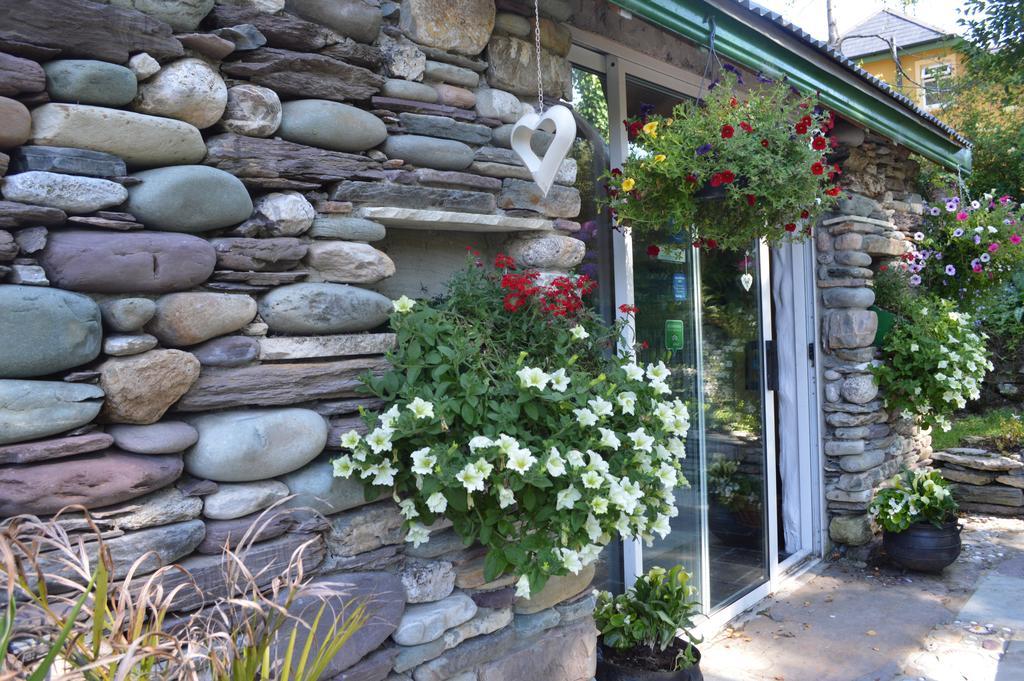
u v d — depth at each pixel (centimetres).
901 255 489
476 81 212
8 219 131
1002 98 913
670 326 338
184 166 154
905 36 1378
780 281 459
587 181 303
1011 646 329
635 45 317
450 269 226
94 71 140
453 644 195
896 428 493
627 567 311
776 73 315
